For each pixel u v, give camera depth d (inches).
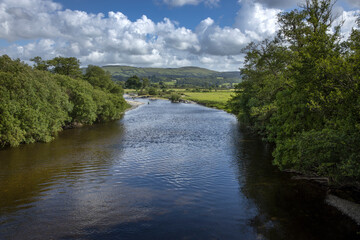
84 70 3558.1
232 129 1689.2
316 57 607.5
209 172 771.4
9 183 678.5
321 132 521.7
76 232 430.0
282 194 589.3
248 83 1557.6
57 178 718.5
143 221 467.8
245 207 526.3
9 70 1250.6
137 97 6245.1
